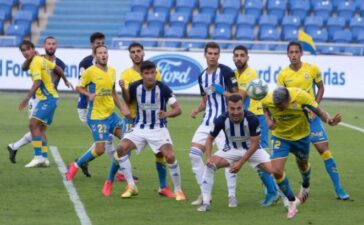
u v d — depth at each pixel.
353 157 30.20
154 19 57.69
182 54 49.34
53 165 27.28
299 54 23.62
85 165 24.81
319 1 59.47
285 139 20.84
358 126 39.41
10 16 59.25
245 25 57.34
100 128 24.27
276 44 51.38
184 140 34.00
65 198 21.92
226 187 24.02
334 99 49.03
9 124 38.06
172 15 57.84
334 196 22.80
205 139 22.00
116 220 19.31
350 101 48.97
